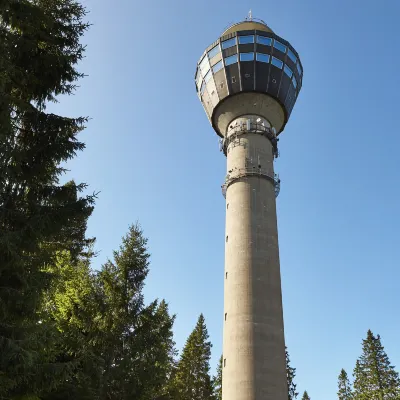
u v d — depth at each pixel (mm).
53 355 16312
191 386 52031
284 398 32562
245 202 40594
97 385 19828
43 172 15891
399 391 55469
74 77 17078
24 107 14727
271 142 45406
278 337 34688
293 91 48156
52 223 14742
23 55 16156
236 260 37906
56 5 17359
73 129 17875
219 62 46750
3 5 14641
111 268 24734
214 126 48844
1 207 14117
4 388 12281
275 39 46969
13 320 13695
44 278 14352
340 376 71062
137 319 23531
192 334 57750
